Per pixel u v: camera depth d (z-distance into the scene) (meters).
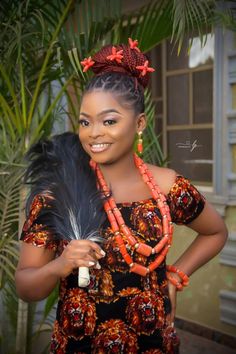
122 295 1.50
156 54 4.53
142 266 1.50
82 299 1.51
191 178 4.33
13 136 2.64
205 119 4.22
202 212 1.72
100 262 1.49
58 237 1.50
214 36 3.98
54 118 3.11
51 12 2.97
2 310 3.08
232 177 3.95
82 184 1.52
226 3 3.16
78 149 1.59
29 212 1.54
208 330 4.14
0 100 2.65
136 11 3.38
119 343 1.50
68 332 1.52
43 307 3.47
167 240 1.54
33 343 3.03
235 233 3.96
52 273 1.42
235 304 3.99
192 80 4.27
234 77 3.91
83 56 2.75
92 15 2.75
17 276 1.51
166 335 1.58
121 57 1.53
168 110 4.47
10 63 2.72
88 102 1.49
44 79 2.93
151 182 1.59
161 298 1.56
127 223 1.53
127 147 1.53
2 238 2.60
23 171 2.52
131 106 1.51
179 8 2.42
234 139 3.94
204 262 1.82
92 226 1.48
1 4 2.80
